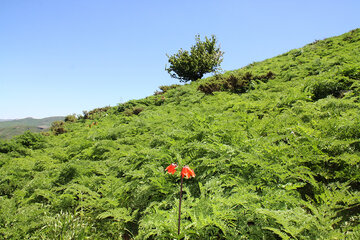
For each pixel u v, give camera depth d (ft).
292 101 27.43
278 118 22.71
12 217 17.12
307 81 30.78
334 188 12.16
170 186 16.26
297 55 58.65
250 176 14.80
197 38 107.14
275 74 45.42
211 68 100.32
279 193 12.30
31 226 15.53
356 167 13.24
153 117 41.22
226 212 11.52
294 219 10.19
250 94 36.88
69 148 35.12
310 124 19.52
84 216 16.40
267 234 10.48
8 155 40.88
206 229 11.34
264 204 11.86
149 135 30.76
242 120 24.63
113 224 15.26
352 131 16.06
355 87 26.48
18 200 20.48
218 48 108.37
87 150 30.37
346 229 9.70
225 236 10.66
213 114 28.07
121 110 66.08
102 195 19.29
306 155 15.02
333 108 21.43
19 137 47.96
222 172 16.25
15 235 15.19
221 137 20.66
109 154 27.71
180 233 11.05
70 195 18.24
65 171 23.82
